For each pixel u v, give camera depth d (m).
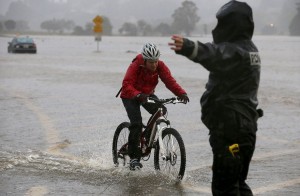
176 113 39.53
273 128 33.25
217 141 13.85
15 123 34.62
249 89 13.85
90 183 20.12
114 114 38.84
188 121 35.78
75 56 131.62
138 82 21.14
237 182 13.73
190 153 25.84
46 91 53.94
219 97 13.77
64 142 28.41
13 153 25.33
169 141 20.66
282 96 50.09
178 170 20.16
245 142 13.82
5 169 22.09
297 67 93.00
